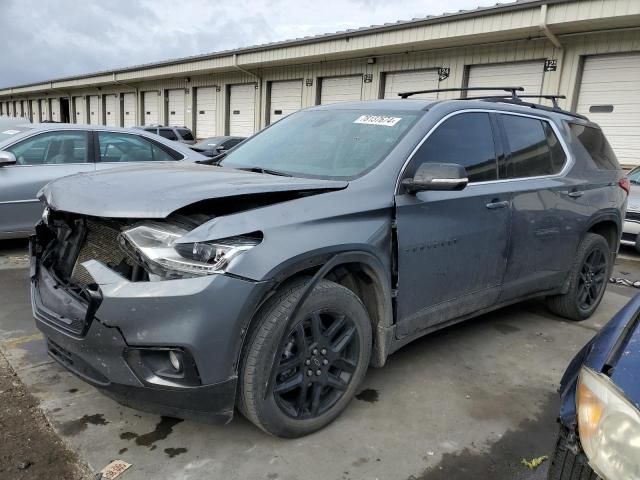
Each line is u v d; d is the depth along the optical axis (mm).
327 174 3109
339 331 2793
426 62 15539
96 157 6453
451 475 2523
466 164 3451
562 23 11547
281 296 2480
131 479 2381
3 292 4840
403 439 2787
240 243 2320
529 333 4406
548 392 3395
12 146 5992
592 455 1620
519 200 3746
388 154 3094
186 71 23859
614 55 12055
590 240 4590
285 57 18531
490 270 3625
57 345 2578
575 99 12672
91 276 2350
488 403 3211
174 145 7113
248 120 22516
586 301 4812
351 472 2504
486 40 13664
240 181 2656
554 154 4270
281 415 2574
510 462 2645
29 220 6008
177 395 2305
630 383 1640
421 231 3057
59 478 2367
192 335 2211
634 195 8000
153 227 2320
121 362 2293
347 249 2639
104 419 2828
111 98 33469
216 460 2537
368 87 17234
